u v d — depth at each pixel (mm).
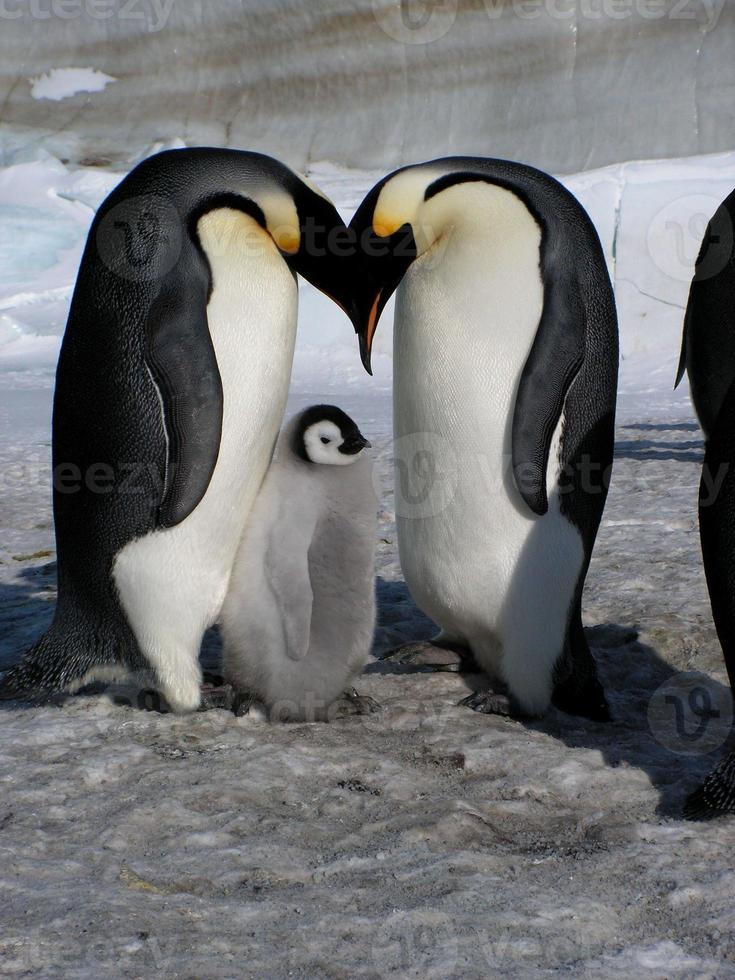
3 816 4059
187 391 4746
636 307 20766
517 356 5043
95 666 5156
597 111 26328
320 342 21094
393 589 7121
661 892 3576
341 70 28781
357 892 3578
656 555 7383
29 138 30234
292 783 4402
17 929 3268
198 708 5094
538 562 5191
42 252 24953
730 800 4074
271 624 4852
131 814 4047
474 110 27672
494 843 3988
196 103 30234
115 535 4965
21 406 15031
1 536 8477
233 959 3176
